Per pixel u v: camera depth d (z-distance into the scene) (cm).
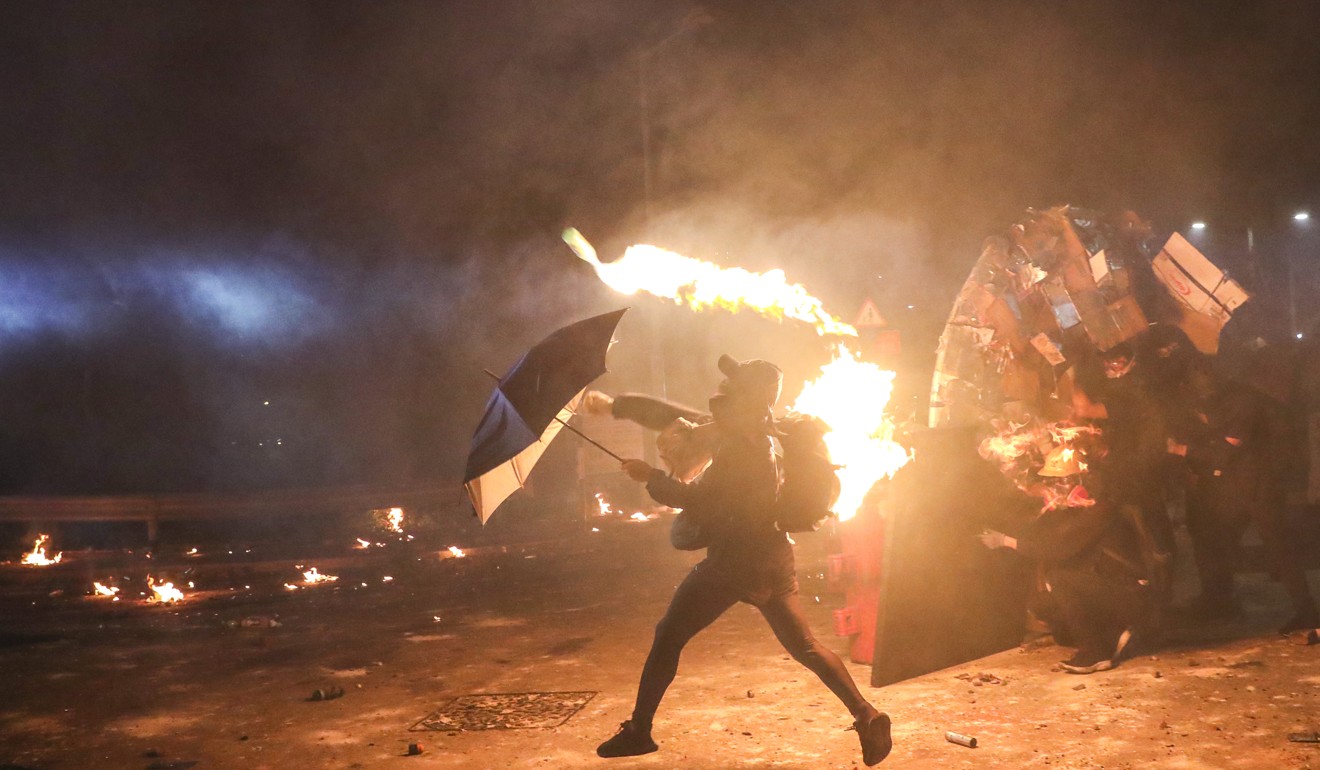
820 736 540
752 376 459
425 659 782
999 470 645
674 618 462
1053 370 666
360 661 786
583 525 1627
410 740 575
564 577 1175
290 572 1334
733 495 451
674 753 525
